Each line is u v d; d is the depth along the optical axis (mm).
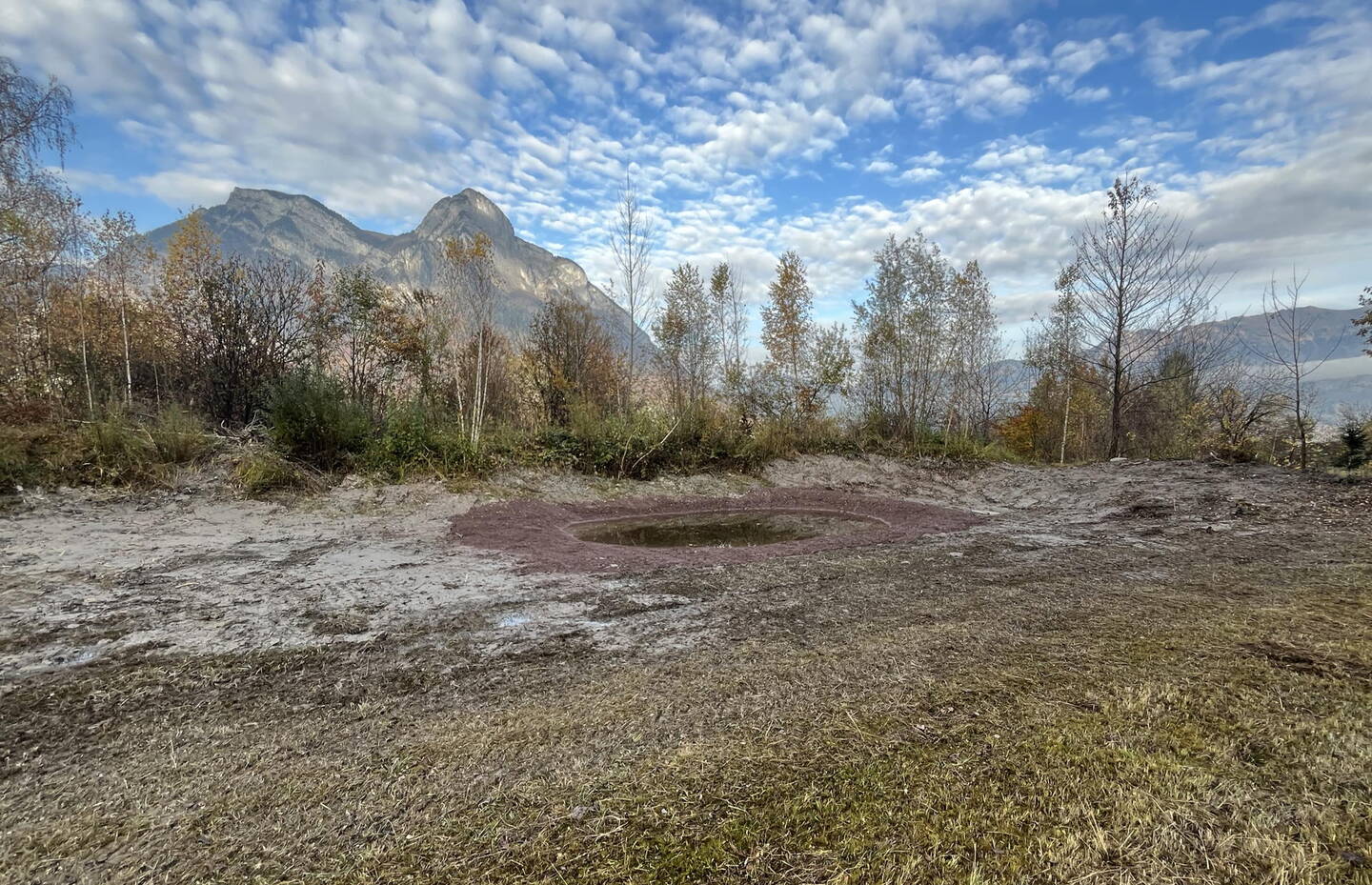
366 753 2316
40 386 9250
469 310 11945
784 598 4586
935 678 2797
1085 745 2090
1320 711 2275
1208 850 1549
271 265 12453
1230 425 13766
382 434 10008
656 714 2562
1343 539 6113
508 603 4531
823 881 1512
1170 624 3525
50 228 10102
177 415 8688
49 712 2705
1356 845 1544
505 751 2281
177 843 1784
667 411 12914
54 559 5133
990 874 1506
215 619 4012
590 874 1573
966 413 17141
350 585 4945
